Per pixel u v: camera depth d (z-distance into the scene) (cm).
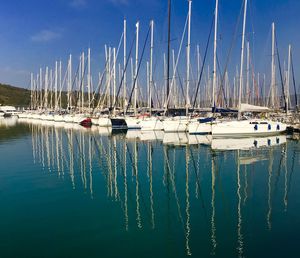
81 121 6962
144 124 5088
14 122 8175
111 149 3419
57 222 1376
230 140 3978
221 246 1145
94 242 1188
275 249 1118
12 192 1827
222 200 1675
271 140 3953
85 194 1797
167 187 1948
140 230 1295
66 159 2858
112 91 6994
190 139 4103
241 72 4150
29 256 1086
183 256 1078
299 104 6247
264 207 1552
